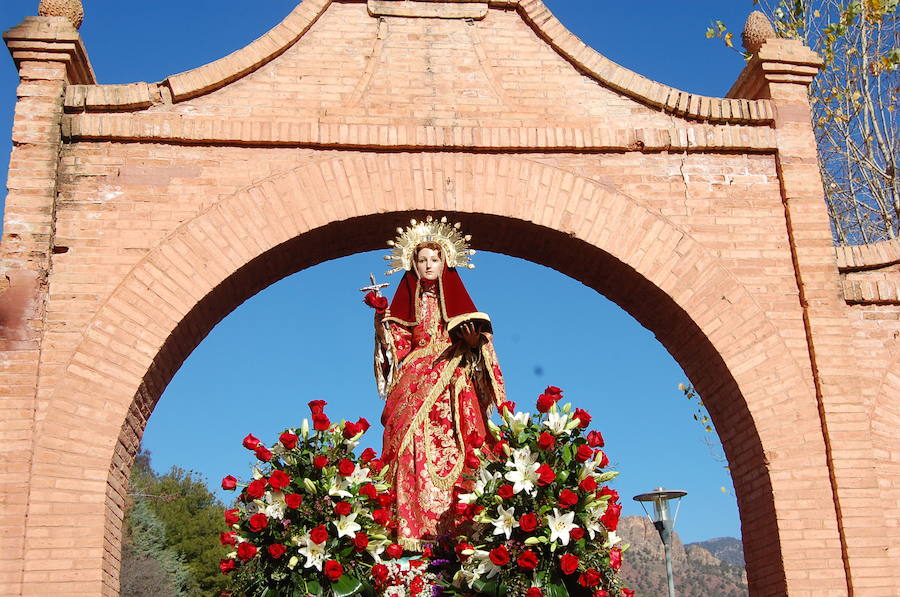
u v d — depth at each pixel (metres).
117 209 10.27
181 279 10.12
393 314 9.34
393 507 8.41
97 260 10.08
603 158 11.07
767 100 11.46
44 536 9.07
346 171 10.64
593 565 7.79
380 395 9.20
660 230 10.88
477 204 10.72
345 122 10.83
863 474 10.16
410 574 8.02
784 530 9.98
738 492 10.84
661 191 11.04
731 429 10.83
